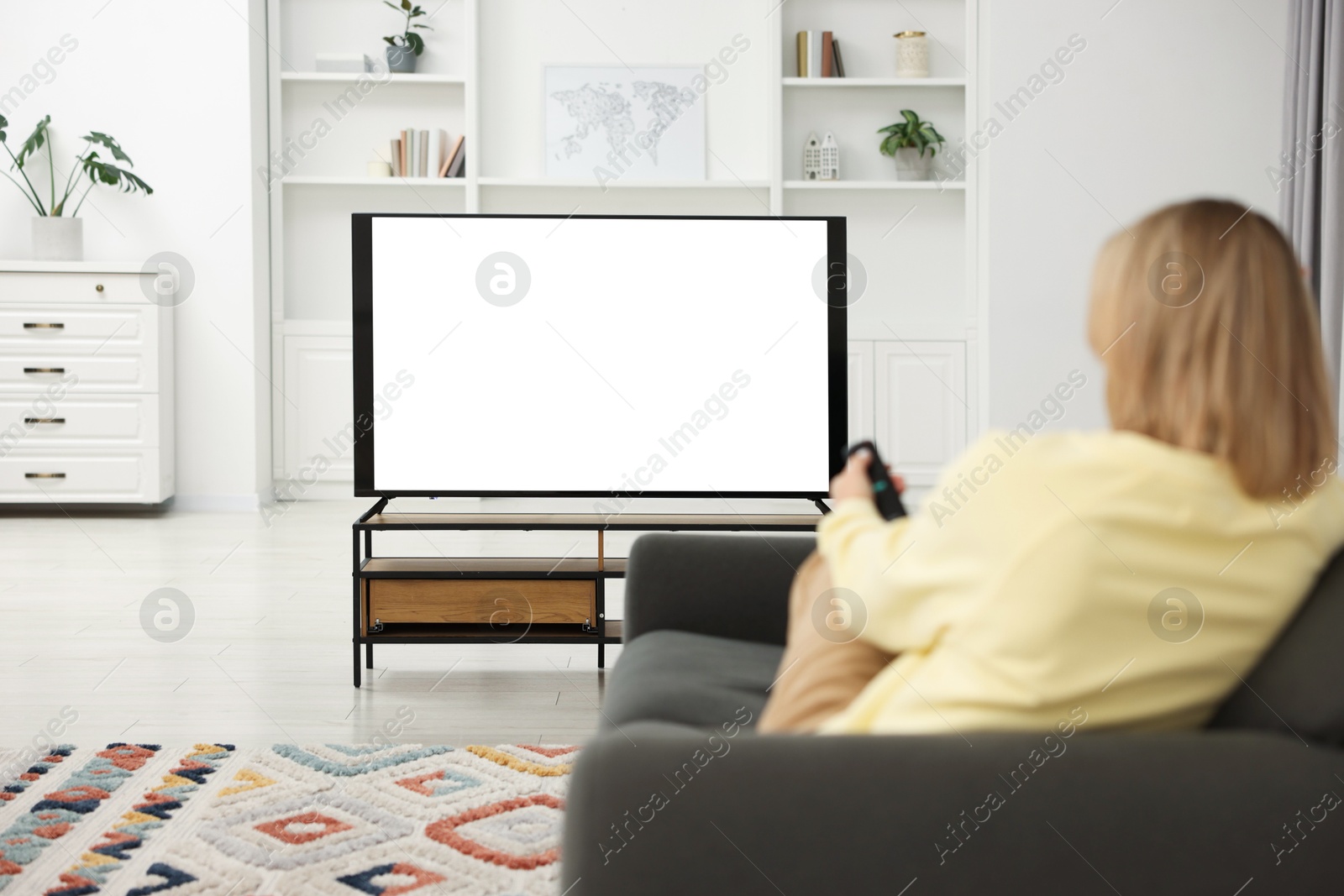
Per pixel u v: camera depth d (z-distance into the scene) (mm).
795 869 791
